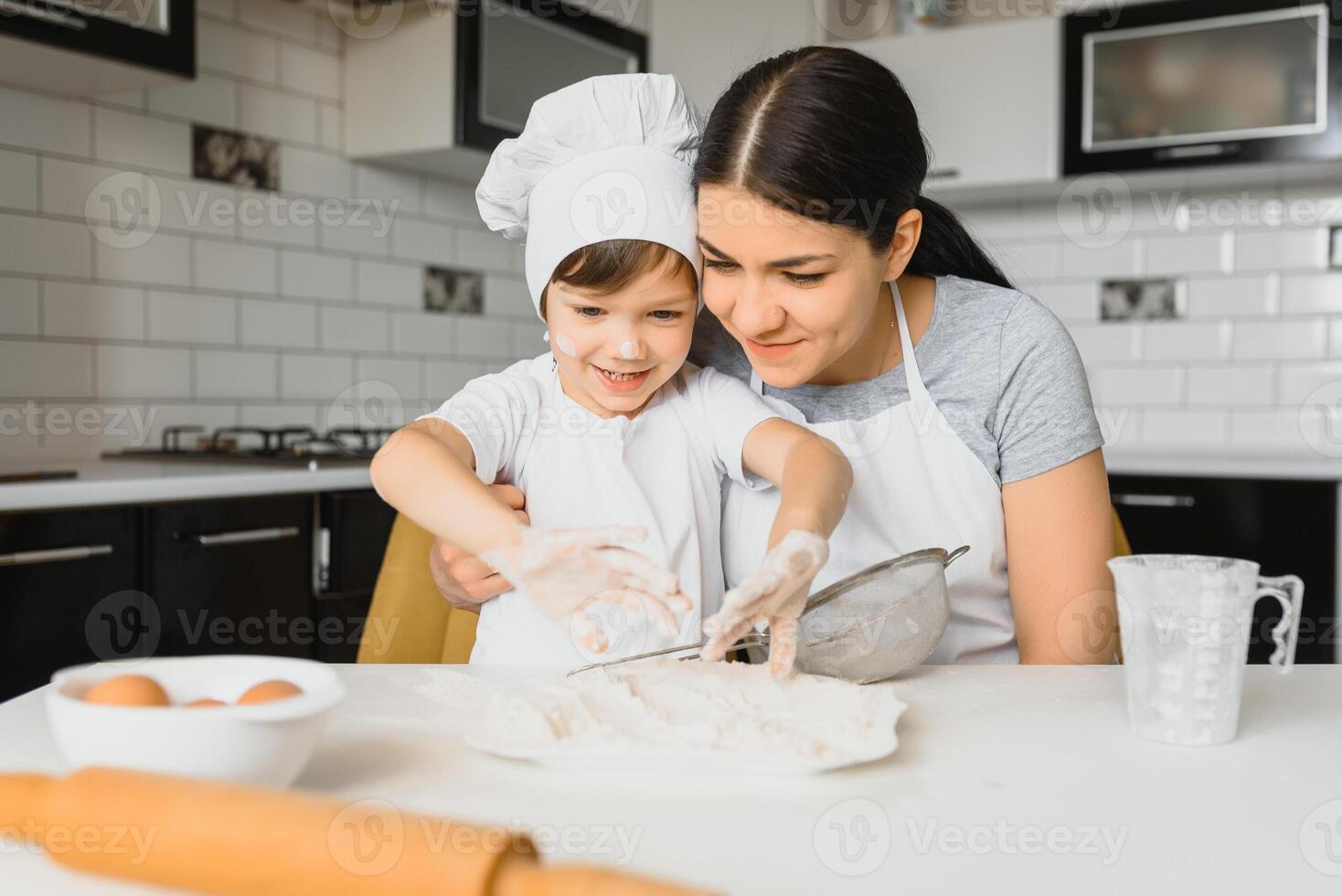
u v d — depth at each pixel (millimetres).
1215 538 2428
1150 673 674
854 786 594
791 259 873
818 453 915
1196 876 487
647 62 2928
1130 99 2697
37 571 1590
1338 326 2799
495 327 3068
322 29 2607
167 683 603
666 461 1033
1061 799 576
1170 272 2955
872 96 892
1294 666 885
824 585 1076
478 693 779
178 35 2029
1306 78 2518
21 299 2090
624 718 676
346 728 692
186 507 1771
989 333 1093
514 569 789
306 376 2590
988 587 1100
